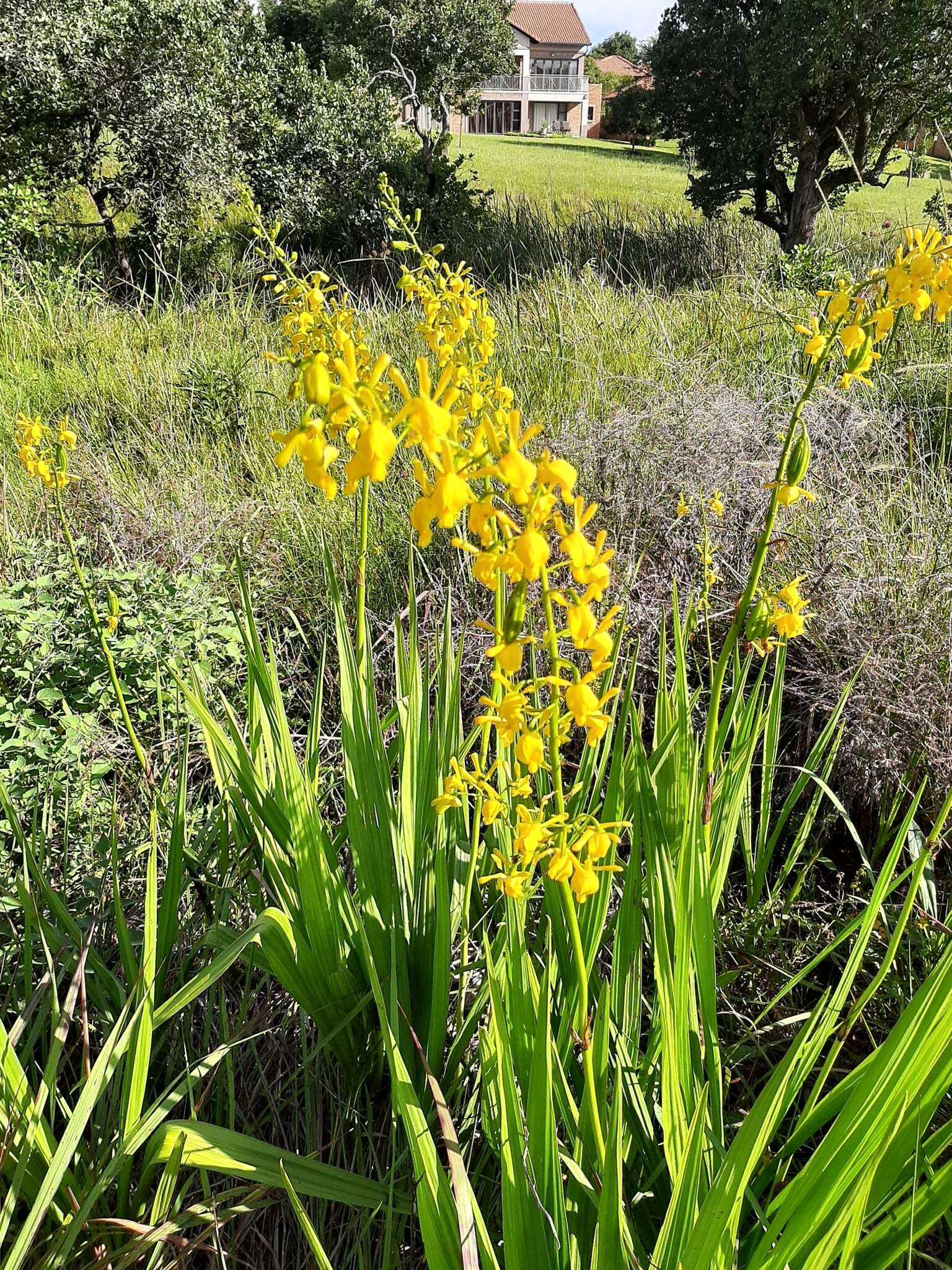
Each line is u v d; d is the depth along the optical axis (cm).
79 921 204
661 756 166
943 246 133
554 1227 122
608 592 309
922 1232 116
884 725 262
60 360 626
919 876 130
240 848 207
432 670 282
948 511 335
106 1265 135
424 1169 114
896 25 773
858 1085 116
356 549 371
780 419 414
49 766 248
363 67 1060
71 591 320
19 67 830
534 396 502
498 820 155
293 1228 157
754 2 943
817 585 295
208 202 933
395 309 677
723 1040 192
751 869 214
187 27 872
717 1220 107
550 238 984
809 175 905
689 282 851
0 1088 138
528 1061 136
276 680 180
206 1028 179
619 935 156
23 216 830
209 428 522
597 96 5891
